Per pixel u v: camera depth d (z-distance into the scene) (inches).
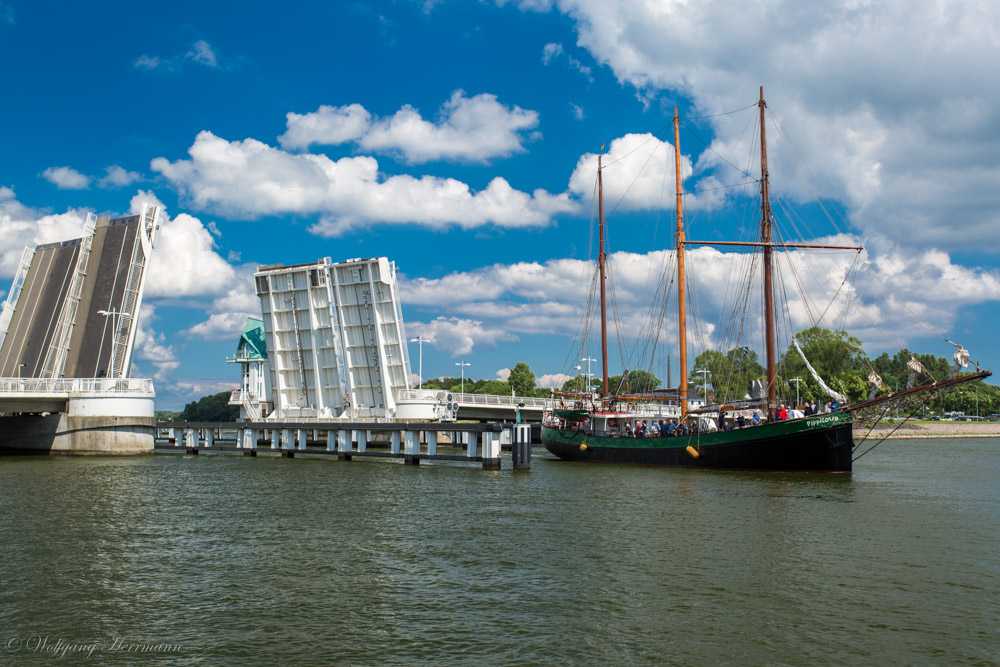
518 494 1483.8
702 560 895.1
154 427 2701.8
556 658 593.9
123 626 671.8
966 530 1080.2
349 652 608.1
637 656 597.6
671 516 1202.0
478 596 753.0
